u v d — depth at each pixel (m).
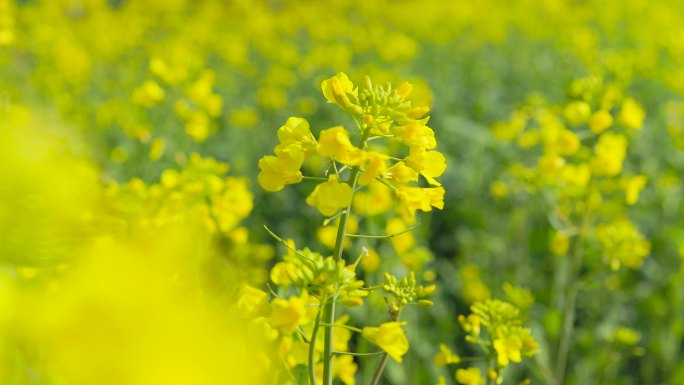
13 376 0.93
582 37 10.60
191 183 2.58
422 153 1.60
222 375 0.55
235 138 7.04
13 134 0.65
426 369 3.86
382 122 1.58
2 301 0.57
